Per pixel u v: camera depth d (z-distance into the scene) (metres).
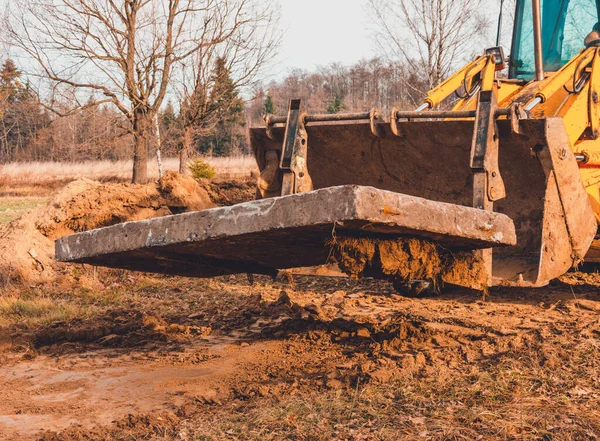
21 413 5.09
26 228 11.84
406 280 5.33
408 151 6.65
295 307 8.22
